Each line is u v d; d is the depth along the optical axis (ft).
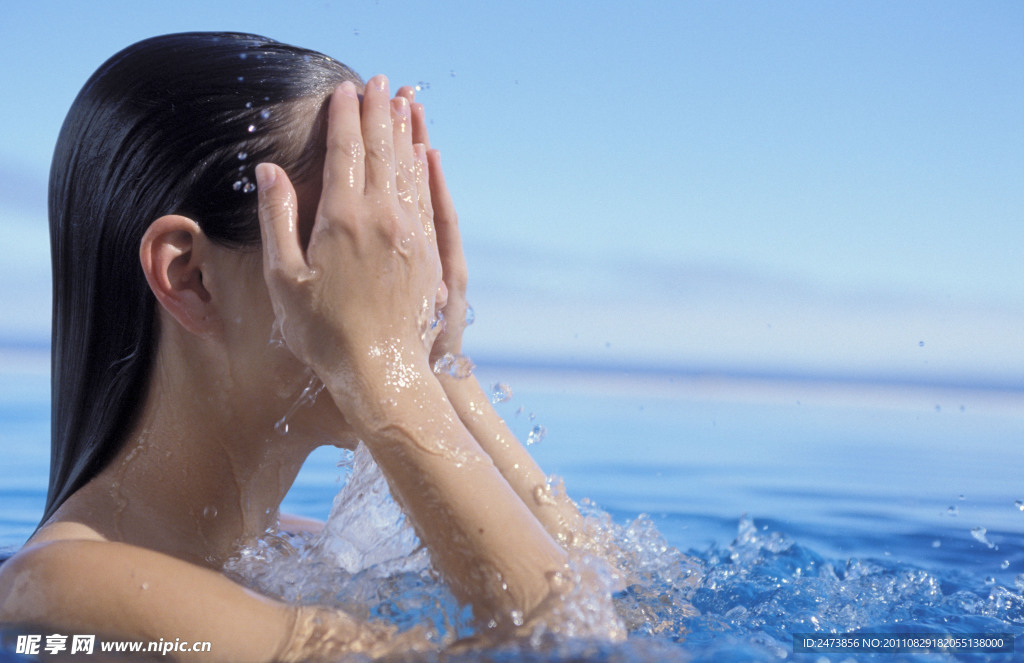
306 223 3.24
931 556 5.97
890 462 12.89
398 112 3.46
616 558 4.25
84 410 3.38
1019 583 4.75
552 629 2.70
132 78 3.29
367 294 3.09
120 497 3.25
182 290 3.16
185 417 3.30
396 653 2.67
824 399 40.14
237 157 3.16
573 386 43.83
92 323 3.35
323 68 3.51
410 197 3.31
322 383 3.28
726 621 3.79
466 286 4.15
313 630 2.79
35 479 9.17
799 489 9.96
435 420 3.05
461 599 2.86
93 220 3.32
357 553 3.55
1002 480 10.91
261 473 3.50
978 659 3.36
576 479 10.61
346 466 4.14
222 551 3.43
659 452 13.76
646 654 2.75
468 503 2.92
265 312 3.21
